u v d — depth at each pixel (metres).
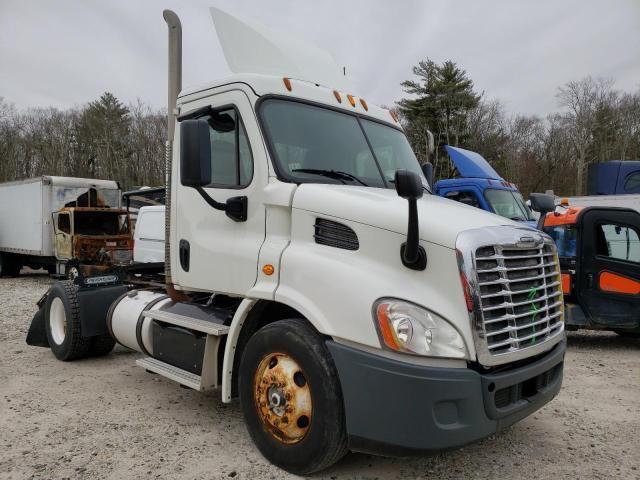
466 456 3.88
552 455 3.91
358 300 3.11
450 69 49.34
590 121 56.28
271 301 3.77
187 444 4.01
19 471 3.55
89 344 6.27
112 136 72.81
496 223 3.40
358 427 3.09
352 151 4.24
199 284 4.29
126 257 15.63
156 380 5.68
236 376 3.99
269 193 3.75
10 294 13.59
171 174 4.73
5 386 5.41
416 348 2.96
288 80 4.12
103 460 3.73
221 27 4.49
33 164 72.19
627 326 7.34
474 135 53.62
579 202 15.13
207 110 4.25
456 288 3.02
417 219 3.01
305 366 3.34
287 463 3.50
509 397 3.22
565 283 7.54
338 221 3.43
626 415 4.76
